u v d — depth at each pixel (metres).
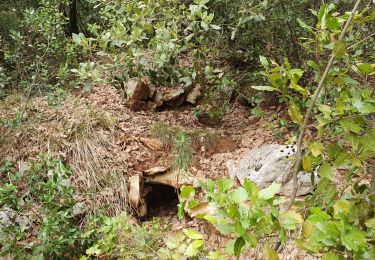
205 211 1.39
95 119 5.09
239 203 1.28
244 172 4.34
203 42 4.51
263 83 5.35
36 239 3.66
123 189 4.46
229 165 4.62
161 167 4.74
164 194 4.96
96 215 4.11
